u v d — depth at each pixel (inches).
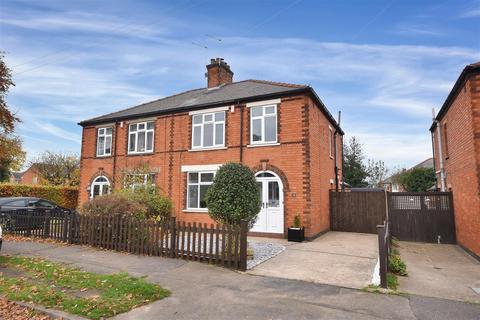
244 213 362.9
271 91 588.4
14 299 216.4
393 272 316.2
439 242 543.5
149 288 239.0
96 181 778.8
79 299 216.1
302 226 512.7
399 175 1574.8
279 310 210.1
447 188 593.6
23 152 1283.2
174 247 352.8
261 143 569.0
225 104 615.8
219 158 609.3
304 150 531.5
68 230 435.2
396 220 576.1
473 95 374.9
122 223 388.8
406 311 211.8
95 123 793.6
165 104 754.8
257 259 355.6
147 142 713.6
